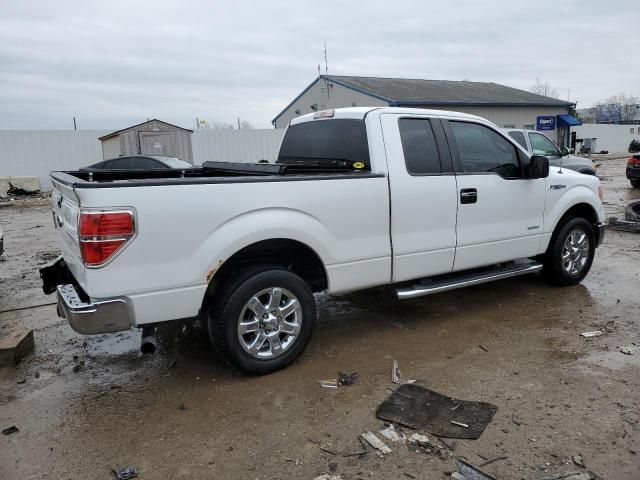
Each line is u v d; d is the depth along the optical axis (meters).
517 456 2.84
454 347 4.32
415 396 3.51
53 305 5.78
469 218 4.73
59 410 3.47
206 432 3.16
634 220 9.34
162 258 3.32
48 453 2.98
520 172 5.14
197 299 3.48
